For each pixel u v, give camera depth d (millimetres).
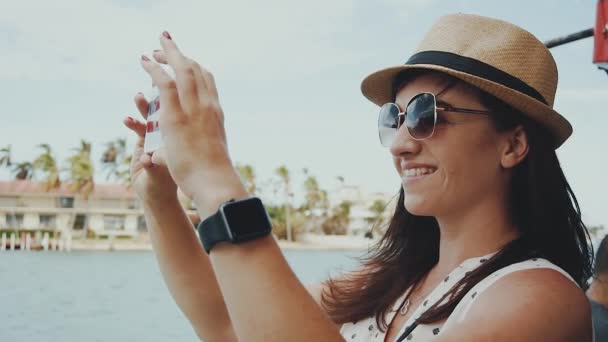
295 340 924
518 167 1493
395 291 1624
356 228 93500
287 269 981
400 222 1745
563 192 1500
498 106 1438
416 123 1450
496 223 1473
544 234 1456
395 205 1780
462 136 1429
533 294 1174
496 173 1463
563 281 1238
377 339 1587
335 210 93562
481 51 1458
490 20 1498
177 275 1584
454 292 1372
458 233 1506
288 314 934
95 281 37656
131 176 1579
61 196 76500
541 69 1487
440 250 1583
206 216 1001
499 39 1470
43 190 74750
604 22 3367
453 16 1538
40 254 67438
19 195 74938
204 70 1084
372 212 83562
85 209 77625
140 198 1576
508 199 1485
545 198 1458
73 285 34844
